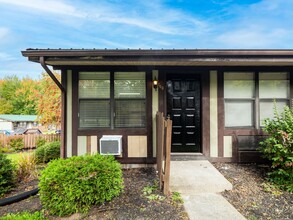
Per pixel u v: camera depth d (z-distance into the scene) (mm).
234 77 5453
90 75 5344
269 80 5465
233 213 2916
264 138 5355
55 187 2936
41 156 6680
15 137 13273
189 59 4555
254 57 4555
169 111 5598
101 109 5363
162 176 3561
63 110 5250
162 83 5344
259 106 5445
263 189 3738
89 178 3004
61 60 4523
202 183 3734
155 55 4469
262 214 2945
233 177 4281
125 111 5375
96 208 3043
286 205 3189
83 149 5281
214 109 5410
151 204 3137
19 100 34250
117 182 3246
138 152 5301
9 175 4215
